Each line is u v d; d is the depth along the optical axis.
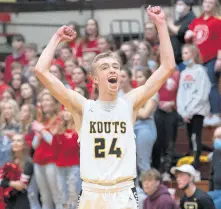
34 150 16.38
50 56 9.20
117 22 24.17
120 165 8.88
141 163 15.94
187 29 18.33
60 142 15.70
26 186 14.97
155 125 16.69
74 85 17.55
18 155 15.59
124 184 8.91
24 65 21.48
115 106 9.02
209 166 17.09
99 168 8.87
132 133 9.01
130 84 16.12
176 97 17.25
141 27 23.86
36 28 25.36
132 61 18.33
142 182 14.13
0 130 16.70
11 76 21.28
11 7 25.42
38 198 16.30
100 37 20.11
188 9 18.61
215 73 17.67
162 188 14.12
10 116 16.91
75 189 15.70
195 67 16.98
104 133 8.93
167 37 9.32
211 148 17.58
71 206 15.76
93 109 9.01
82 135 8.98
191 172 13.97
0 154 16.09
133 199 8.92
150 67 17.86
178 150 18.11
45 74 9.09
